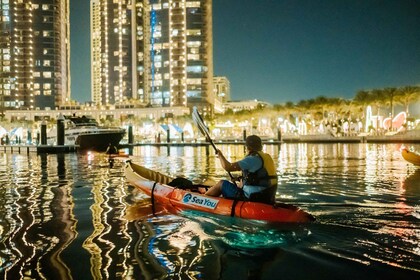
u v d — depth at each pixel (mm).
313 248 6031
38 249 6125
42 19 176625
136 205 9711
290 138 90000
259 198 7492
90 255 5824
